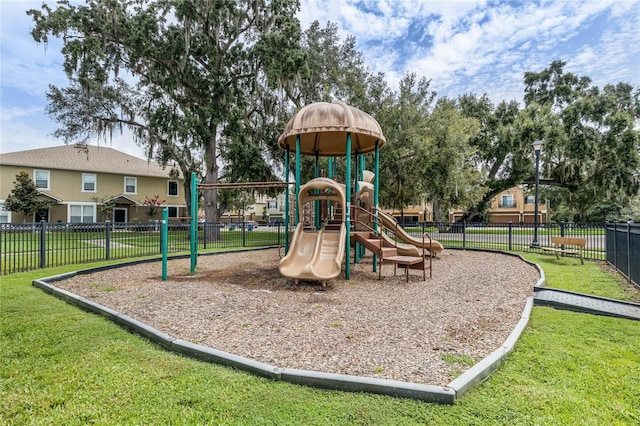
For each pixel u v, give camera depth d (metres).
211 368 2.99
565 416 2.28
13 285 6.42
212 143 18.33
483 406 2.38
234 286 6.48
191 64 16.94
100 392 2.57
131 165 29.92
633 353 3.29
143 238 14.84
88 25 14.99
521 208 41.44
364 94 16.42
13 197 22.06
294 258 7.04
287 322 4.30
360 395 2.53
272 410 2.34
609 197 24.09
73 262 9.56
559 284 6.60
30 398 2.50
